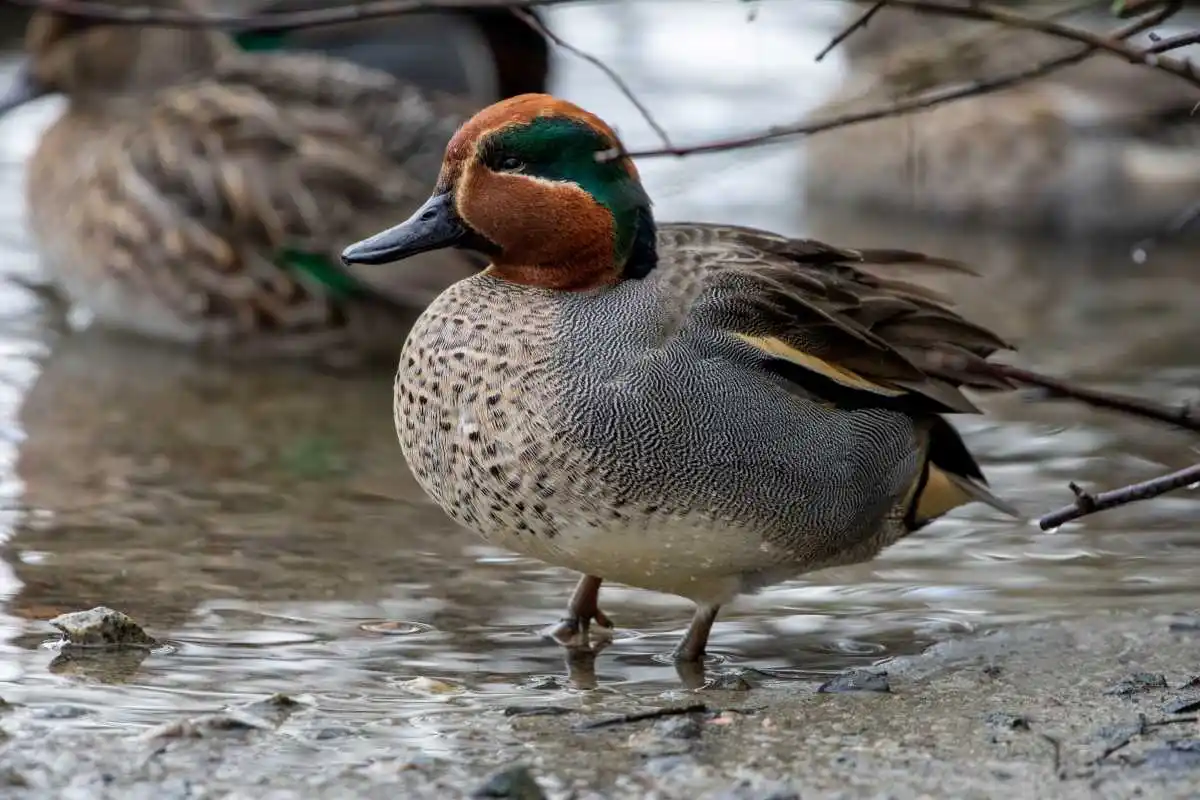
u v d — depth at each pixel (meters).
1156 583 9.95
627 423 8.35
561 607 9.74
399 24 16.56
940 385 9.01
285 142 15.05
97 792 6.93
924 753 7.39
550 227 8.77
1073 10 10.62
